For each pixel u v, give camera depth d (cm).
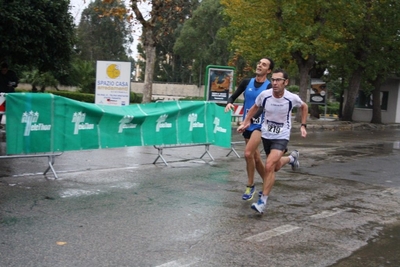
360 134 2264
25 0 1747
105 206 684
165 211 674
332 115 4378
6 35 1709
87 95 3794
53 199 708
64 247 514
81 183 825
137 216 643
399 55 2803
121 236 559
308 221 661
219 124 1155
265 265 489
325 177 997
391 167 1180
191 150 1305
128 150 1256
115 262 478
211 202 736
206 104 1118
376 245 574
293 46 2200
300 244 561
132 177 899
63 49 1891
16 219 605
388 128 2897
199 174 959
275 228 618
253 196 771
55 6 1805
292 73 2888
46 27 1770
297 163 786
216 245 543
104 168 980
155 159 1096
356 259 522
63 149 873
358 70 2856
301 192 841
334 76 2989
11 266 458
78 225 593
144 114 991
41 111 837
